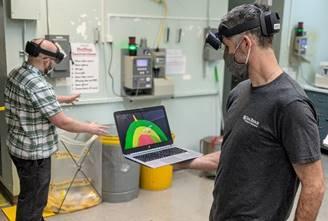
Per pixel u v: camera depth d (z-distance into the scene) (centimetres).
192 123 415
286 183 129
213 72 417
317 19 495
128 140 179
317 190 119
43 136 245
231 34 130
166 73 383
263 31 126
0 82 307
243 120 133
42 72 246
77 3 319
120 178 325
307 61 499
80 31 325
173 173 394
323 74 487
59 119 242
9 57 296
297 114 119
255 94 131
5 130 315
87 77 336
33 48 238
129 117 186
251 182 131
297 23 477
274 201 129
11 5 275
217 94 426
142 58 345
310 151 118
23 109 239
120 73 354
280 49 471
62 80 323
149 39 365
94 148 318
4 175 333
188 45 392
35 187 250
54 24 311
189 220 303
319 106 470
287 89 124
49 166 255
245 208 133
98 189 326
